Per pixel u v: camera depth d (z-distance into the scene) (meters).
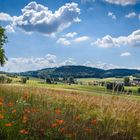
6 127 7.84
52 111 10.08
